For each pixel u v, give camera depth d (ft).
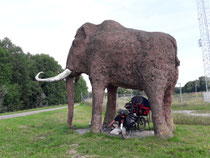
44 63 124.67
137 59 16.07
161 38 15.90
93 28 20.26
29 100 109.70
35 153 13.23
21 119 32.19
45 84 120.88
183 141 14.48
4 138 18.11
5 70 84.53
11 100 84.79
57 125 26.50
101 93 17.66
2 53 84.89
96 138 15.79
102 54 17.38
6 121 28.91
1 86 78.89
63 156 11.94
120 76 16.99
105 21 19.33
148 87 15.56
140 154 11.80
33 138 18.24
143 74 15.74
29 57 120.47
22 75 97.09
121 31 17.54
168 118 17.34
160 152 12.02
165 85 15.65
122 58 16.61
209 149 12.43
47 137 17.53
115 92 21.66
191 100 69.26
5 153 13.51
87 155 12.02
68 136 16.69
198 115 30.40
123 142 14.44
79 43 19.77
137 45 16.28
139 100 17.30
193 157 11.05
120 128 16.62
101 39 17.72
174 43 16.40
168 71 15.72
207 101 63.41
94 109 17.62
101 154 12.12
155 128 15.30
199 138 15.42
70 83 21.25
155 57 15.48
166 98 17.48
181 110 44.68
